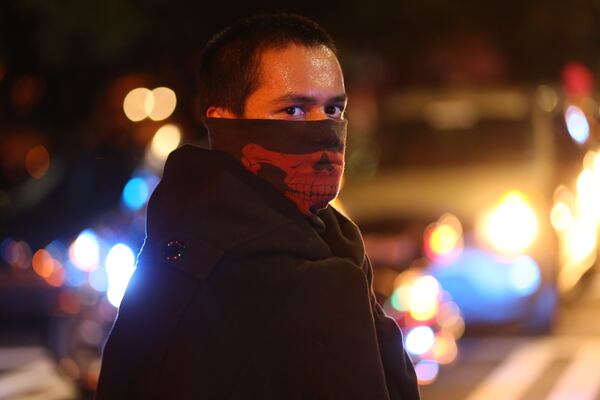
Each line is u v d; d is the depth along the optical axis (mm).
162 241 4000
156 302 3932
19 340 20141
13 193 20016
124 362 3992
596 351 18062
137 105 26500
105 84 27984
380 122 21281
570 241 20188
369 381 3828
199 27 25734
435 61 29125
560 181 20016
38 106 29859
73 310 15773
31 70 29234
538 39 29422
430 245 17531
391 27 27453
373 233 17844
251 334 3832
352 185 19234
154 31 25609
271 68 4137
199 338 3828
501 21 29016
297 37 4191
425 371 14711
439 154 20156
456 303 17516
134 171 18312
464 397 15211
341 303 3873
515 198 18109
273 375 3818
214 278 3889
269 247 3918
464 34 28703
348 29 26906
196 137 26734
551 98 21453
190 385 3795
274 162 4113
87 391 15609
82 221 18078
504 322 17641
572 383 16016
